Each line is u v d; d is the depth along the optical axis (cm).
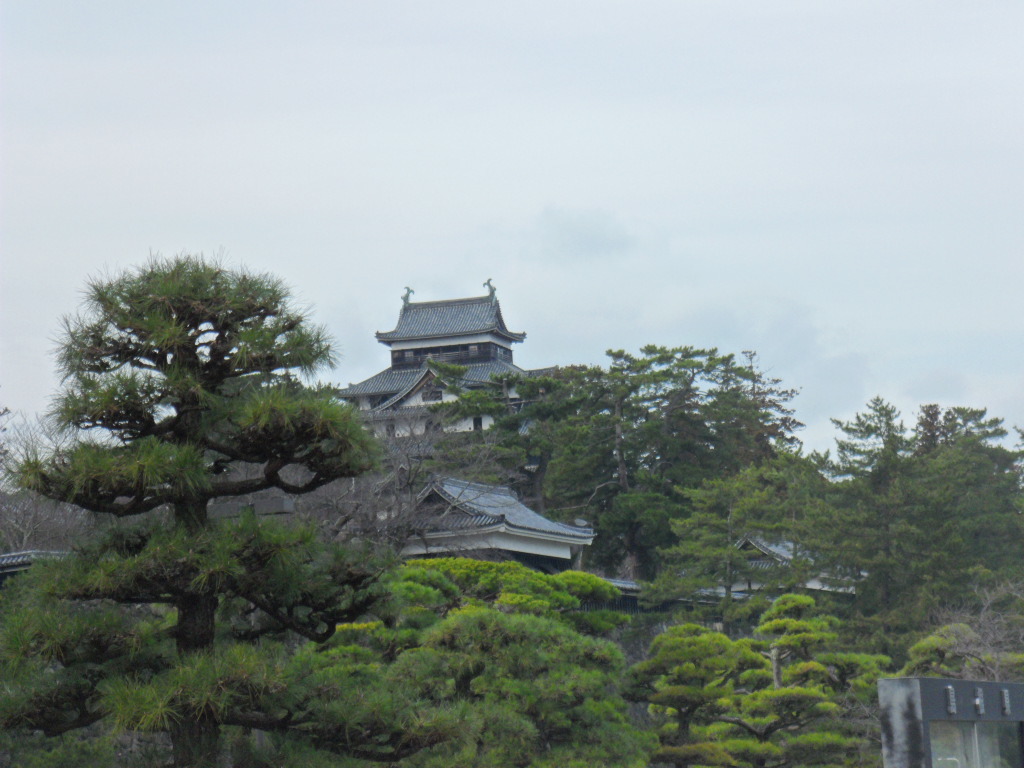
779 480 5888
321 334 1470
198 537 1378
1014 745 2098
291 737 1433
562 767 2308
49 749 1836
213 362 1467
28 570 1459
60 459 1362
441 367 6150
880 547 4441
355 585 1489
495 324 9288
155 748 1468
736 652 3025
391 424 5462
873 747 3055
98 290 1439
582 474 6494
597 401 6681
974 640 3309
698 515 4766
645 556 6462
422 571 2758
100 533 1458
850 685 3181
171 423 1445
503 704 2236
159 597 1430
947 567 4284
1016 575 4500
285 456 1448
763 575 4631
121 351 1452
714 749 2817
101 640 1370
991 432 7238
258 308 1469
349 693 1427
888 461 4466
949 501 4472
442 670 2238
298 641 2220
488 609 2416
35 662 1366
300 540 1416
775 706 2897
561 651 2420
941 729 1939
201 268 1468
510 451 5744
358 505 3534
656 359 6844
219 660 1339
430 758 1962
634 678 2939
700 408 6894
